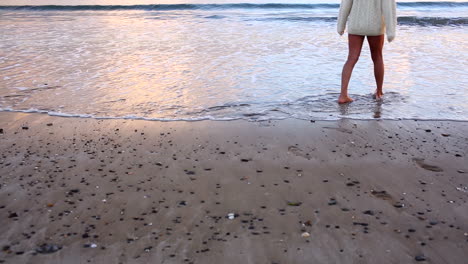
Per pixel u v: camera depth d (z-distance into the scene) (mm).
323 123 4676
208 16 15023
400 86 6145
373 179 3383
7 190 3182
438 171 3529
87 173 3486
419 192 3166
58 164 3662
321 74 6781
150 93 5809
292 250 2457
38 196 3092
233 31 11422
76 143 4145
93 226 2707
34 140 4219
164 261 2355
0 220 2762
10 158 3785
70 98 5590
